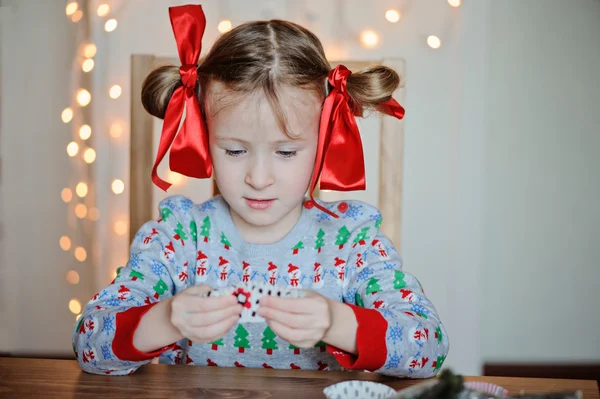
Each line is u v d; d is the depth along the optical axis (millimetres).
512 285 2887
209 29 2248
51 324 2719
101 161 2309
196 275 1200
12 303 2732
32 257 2732
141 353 926
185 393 889
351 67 2268
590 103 2844
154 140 2285
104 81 2287
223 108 1007
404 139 2293
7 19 2740
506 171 2871
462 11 2252
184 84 1086
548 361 2895
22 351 2732
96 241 2336
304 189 1067
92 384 926
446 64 2268
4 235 2748
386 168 2285
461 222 2314
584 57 2826
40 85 2752
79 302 2533
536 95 2846
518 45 2834
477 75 2264
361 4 2262
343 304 939
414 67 2273
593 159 2859
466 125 2283
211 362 1193
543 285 2883
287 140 1012
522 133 2857
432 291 2344
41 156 2758
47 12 2738
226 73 1003
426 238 2328
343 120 1077
